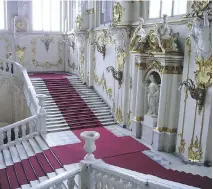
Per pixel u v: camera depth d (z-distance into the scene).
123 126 15.08
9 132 12.57
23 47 23.64
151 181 5.33
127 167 9.86
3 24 23.08
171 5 11.34
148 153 11.33
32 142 12.75
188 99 10.19
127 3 13.22
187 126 10.33
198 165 9.80
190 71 9.99
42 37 24.12
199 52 9.12
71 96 17.84
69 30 23.28
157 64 11.45
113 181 6.06
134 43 12.45
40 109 13.37
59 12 24.56
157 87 11.95
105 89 17.31
